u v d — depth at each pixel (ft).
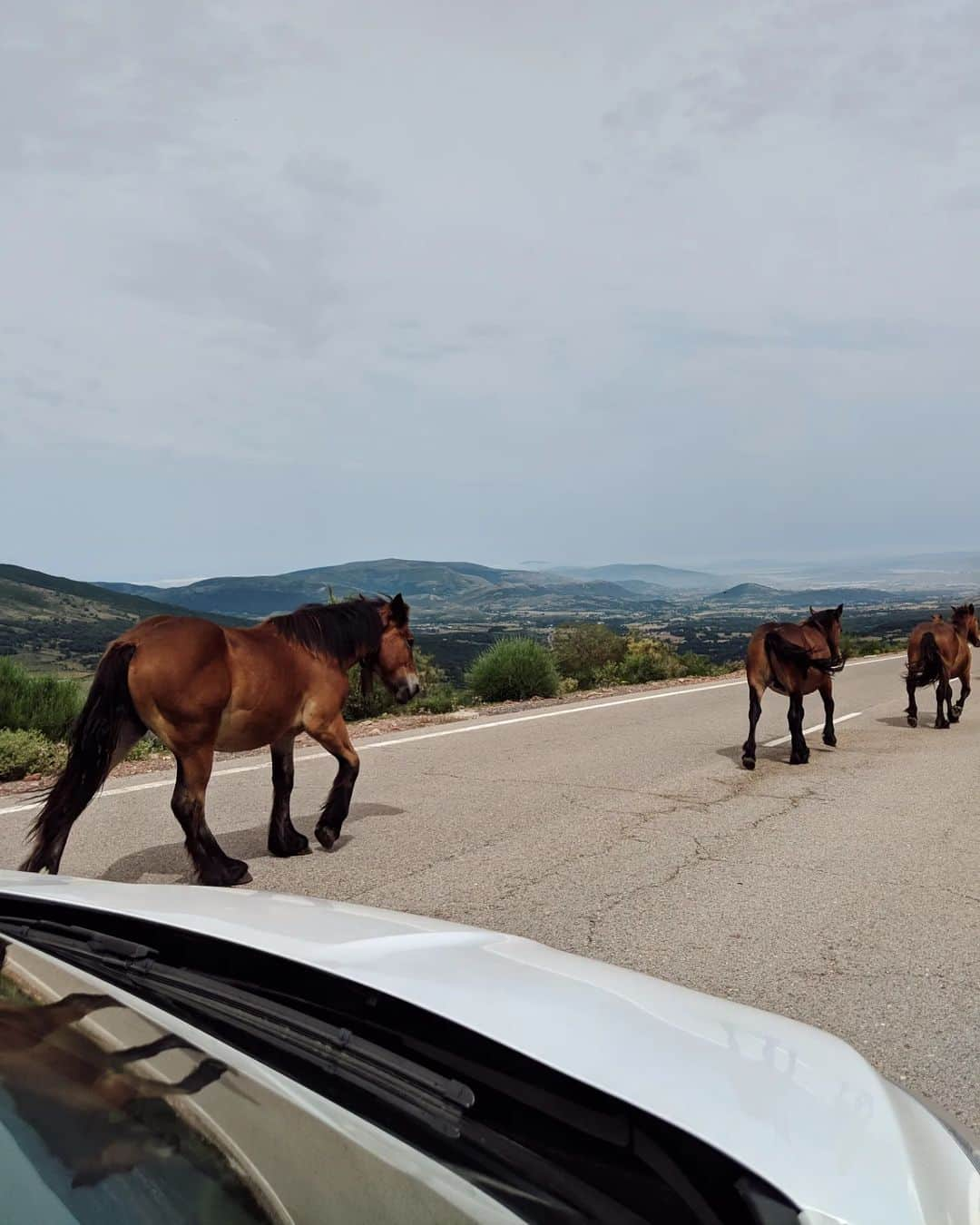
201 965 5.57
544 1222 3.49
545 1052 4.32
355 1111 4.04
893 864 20.74
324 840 21.24
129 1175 3.34
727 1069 4.46
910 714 47.09
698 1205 3.65
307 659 20.08
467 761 35.09
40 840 16.62
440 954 5.76
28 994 4.77
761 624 34.96
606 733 43.29
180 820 18.16
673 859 21.07
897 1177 3.73
